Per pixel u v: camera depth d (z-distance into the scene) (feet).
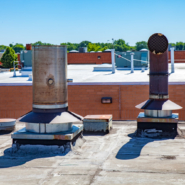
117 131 39.78
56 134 30.27
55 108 31.04
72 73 80.07
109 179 23.18
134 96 56.75
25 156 29.50
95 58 186.60
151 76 36.68
